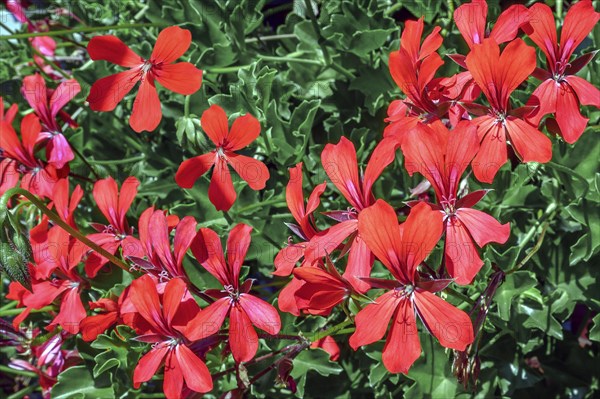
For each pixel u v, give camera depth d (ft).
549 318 1.64
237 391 1.48
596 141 1.63
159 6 1.97
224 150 1.54
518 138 1.36
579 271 1.69
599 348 1.90
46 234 1.62
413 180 1.71
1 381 2.17
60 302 1.71
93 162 1.90
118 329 1.59
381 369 1.65
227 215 1.77
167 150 1.92
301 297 1.38
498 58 1.34
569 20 1.38
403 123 1.44
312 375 1.80
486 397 1.72
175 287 1.42
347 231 1.38
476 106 1.39
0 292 2.00
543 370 1.82
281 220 1.79
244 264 1.98
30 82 1.70
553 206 1.71
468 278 1.32
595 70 1.71
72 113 2.07
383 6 1.97
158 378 1.69
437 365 1.68
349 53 1.83
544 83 1.39
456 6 1.79
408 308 1.33
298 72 1.91
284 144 1.77
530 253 1.57
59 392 1.75
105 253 1.54
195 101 1.84
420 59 1.45
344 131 1.86
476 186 1.69
